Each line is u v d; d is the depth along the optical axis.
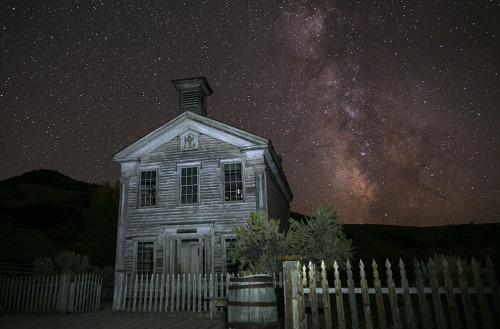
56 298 13.18
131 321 10.48
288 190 24.75
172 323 9.94
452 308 4.82
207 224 16.28
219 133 17.36
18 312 13.05
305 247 10.36
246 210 16.16
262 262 10.44
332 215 10.47
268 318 6.75
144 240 16.81
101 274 21.91
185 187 17.22
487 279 6.43
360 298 9.62
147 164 17.81
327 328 5.32
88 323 10.12
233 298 7.01
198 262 16.12
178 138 17.86
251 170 16.59
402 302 7.61
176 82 19.64
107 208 39.69
